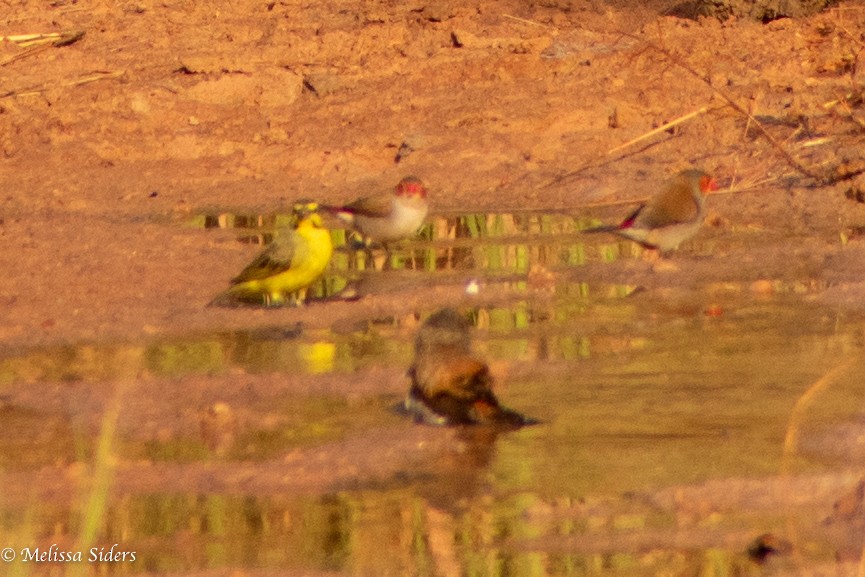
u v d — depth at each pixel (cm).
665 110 2041
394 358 1170
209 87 2212
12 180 1938
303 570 762
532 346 1203
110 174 1953
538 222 1688
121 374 1135
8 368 1158
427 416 1012
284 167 1958
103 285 1421
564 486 877
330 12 2658
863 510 814
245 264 1502
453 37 2406
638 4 2514
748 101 2033
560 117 2020
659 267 1452
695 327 1249
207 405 1034
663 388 1073
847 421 973
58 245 1588
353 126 2070
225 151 2027
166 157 2020
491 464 921
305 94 2239
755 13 2419
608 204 1739
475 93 2158
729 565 759
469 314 1316
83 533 747
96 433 999
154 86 2247
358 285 1441
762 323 1253
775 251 1500
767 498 847
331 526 825
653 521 823
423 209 1577
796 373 1098
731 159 1855
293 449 957
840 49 2208
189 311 1332
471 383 1004
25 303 1361
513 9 2556
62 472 920
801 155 1842
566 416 1015
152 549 795
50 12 2780
